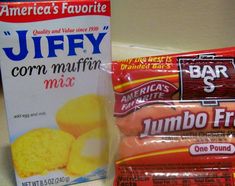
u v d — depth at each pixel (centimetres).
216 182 31
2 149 40
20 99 32
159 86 33
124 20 49
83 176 36
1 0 33
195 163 32
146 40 49
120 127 33
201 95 33
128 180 31
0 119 45
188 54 35
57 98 33
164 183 31
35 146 34
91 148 35
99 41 32
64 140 34
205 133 32
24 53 30
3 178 37
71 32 31
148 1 46
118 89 33
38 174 35
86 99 33
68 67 32
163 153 32
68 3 30
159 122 32
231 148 32
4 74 30
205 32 45
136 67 33
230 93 33
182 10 45
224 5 43
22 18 29
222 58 34
